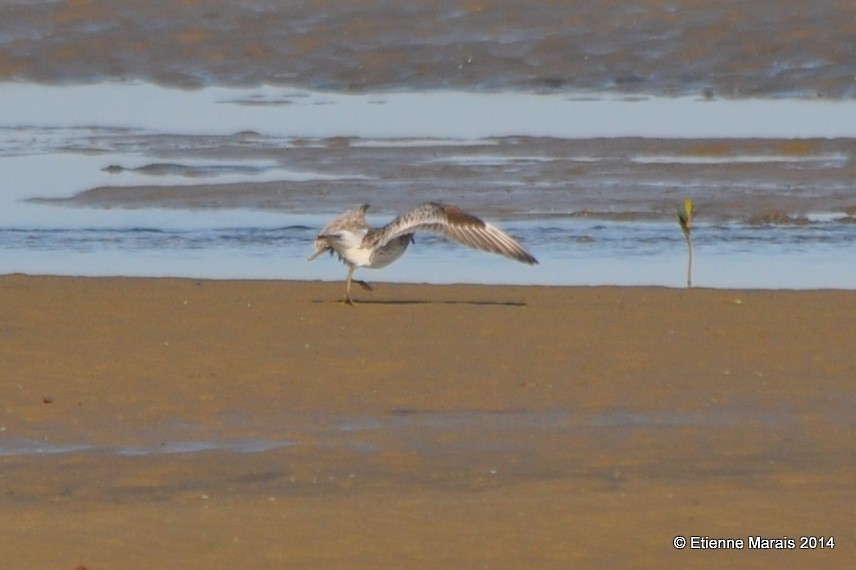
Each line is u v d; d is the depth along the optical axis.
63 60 40.62
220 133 33.50
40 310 17.34
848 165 29.22
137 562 9.52
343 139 32.66
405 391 13.93
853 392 13.91
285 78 39.75
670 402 13.58
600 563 9.58
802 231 23.89
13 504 10.84
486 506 10.73
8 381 14.16
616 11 42.12
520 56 40.06
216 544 9.86
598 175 28.52
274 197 26.78
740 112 35.22
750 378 14.40
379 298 18.28
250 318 17.03
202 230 24.14
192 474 11.58
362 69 39.84
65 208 25.91
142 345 15.63
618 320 16.88
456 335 16.16
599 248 22.61
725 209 25.56
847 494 11.04
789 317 17.02
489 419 13.05
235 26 42.31
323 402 13.56
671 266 21.22
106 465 11.77
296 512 10.59
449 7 42.97
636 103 36.66
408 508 10.68
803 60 39.00
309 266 21.30
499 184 27.77
